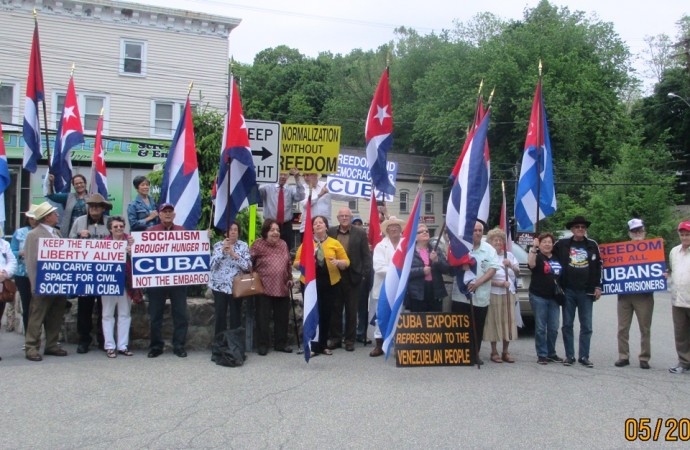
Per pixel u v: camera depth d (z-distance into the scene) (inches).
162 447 201.8
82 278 324.5
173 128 1043.3
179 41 1041.5
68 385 273.0
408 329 329.1
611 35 1708.9
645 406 258.8
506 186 1558.8
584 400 266.1
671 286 332.8
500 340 342.6
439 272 350.0
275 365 322.3
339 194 500.1
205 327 357.1
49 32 960.3
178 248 335.9
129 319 341.1
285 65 2445.9
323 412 241.0
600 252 346.9
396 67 2155.5
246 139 349.4
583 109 1503.4
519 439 214.8
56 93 965.8
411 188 1754.4
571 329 342.6
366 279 393.1
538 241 345.7
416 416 237.9
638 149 1306.6
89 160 947.3
